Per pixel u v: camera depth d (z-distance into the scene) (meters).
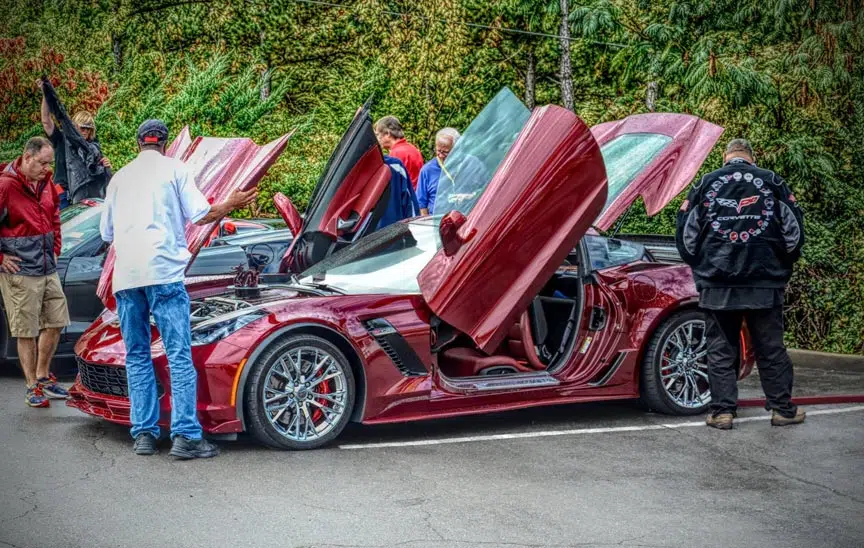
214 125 14.12
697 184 6.34
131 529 4.29
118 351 5.80
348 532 4.28
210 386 5.44
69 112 14.91
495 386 6.08
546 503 4.72
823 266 10.14
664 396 6.59
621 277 6.53
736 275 6.18
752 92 10.97
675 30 11.83
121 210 5.45
